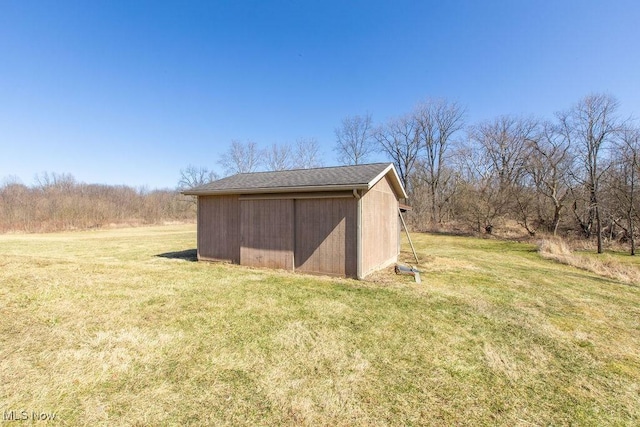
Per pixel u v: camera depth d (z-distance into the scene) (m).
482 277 7.71
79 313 4.30
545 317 4.80
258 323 4.16
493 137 24.75
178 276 6.88
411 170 29.95
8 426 2.06
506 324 4.42
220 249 8.80
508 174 23.50
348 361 3.17
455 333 4.01
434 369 3.06
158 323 4.05
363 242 7.02
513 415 2.37
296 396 2.54
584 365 3.26
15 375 2.70
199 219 9.15
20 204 27.45
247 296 5.40
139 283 6.10
